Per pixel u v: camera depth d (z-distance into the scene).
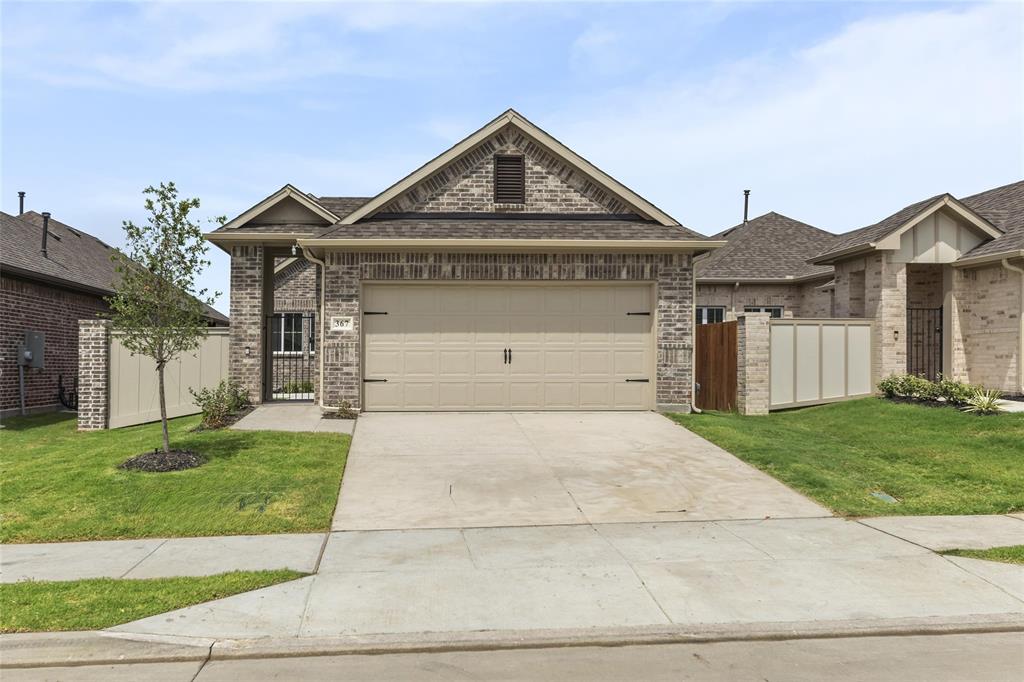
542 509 8.35
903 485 9.27
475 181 14.73
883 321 15.28
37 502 8.27
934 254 15.38
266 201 15.70
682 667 4.64
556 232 13.91
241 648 4.83
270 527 7.61
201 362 16.67
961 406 13.07
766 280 21.69
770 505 8.54
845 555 6.76
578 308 14.06
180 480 9.00
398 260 13.72
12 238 18.69
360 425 12.62
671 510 8.34
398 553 6.83
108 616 5.27
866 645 4.99
